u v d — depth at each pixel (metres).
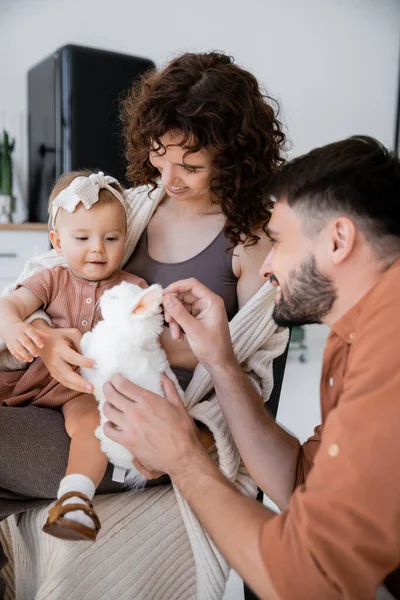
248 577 0.72
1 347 1.13
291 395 3.02
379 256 0.77
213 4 3.56
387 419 0.64
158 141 1.08
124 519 1.05
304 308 0.85
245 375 1.07
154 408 0.90
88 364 0.99
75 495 0.88
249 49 3.74
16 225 2.72
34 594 1.11
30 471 1.04
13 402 1.15
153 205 1.31
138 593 1.02
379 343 0.70
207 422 1.06
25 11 3.11
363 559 0.63
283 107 3.93
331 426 0.69
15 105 3.16
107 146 2.79
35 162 3.06
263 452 1.02
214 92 1.07
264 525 0.73
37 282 1.15
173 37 3.49
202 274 1.22
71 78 2.65
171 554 1.08
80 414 1.06
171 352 1.16
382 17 4.20
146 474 0.97
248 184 1.13
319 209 0.78
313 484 0.69
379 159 0.78
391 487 0.63
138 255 1.30
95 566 0.99
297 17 3.86
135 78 2.83
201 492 0.83
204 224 1.25
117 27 3.33
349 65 4.14
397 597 0.86
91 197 1.14
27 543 1.13
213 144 1.07
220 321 1.00
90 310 1.17
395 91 4.38
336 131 4.18
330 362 0.89
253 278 1.20
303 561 0.66
